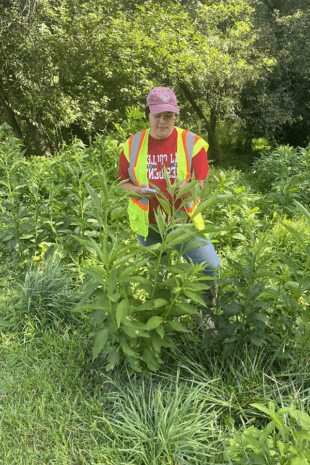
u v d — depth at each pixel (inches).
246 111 702.5
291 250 161.5
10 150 207.6
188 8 563.2
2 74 478.6
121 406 87.3
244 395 89.6
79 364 104.4
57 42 426.0
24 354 108.8
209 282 101.3
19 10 437.1
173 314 88.8
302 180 249.0
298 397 85.5
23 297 129.6
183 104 657.6
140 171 103.9
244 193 220.7
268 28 658.2
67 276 145.7
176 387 85.8
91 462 76.4
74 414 88.5
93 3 453.4
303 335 95.0
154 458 74.5
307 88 727.1
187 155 101.7
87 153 243.1
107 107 570.6
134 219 107.3
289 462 57.4
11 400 92.8
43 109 490.6
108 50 453.4
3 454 79.0
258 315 92.4
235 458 69.9
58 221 167.0
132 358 89.4
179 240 81.4
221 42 579.5
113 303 87.6
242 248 177.8
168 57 450.3
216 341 101.3
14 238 165.2
